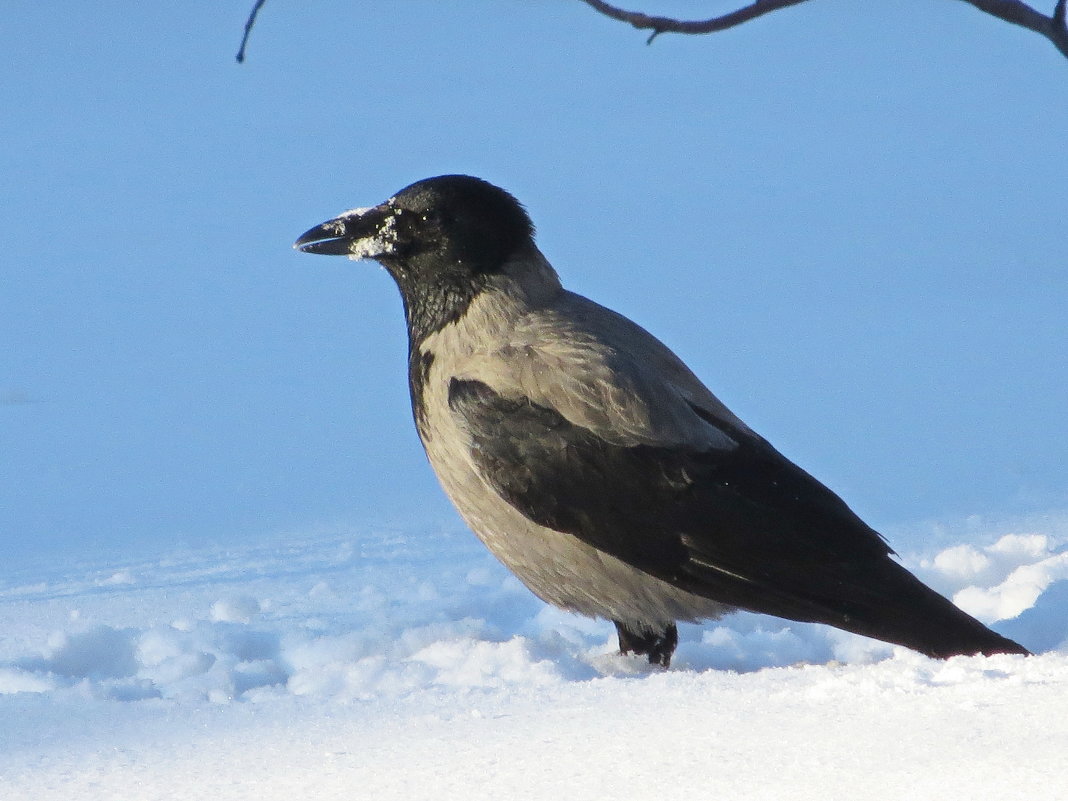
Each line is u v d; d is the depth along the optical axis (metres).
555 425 10.30
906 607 9.76
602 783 5.95
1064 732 6.17
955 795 5.45
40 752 7.14
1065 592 11.01
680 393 10.53
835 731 6.45
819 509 10.24
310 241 11.21
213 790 6.25
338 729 7.21
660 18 10.66
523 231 11.12
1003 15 10.16
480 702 7.68
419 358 11.09
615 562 10.32
